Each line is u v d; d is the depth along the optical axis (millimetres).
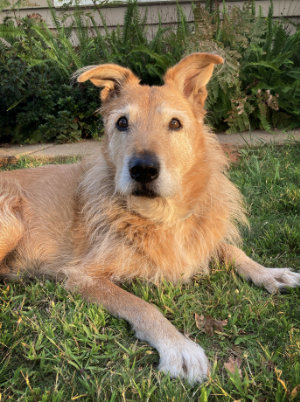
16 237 687
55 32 1775
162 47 1540
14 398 424
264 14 1683
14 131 1470
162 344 478
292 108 1364
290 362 437
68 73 1455
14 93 1390
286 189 880
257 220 788
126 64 1449
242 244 724
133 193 556
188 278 632
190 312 542
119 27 1649
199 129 634
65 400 414
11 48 1442
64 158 1221
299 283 588
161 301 563
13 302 589
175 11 1717
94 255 623
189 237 627
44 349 481
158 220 588
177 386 423
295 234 697
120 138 589
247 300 556
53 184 726
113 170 625
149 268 610
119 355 474
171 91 627
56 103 1433
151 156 535
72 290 599
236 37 1362
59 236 684
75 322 517
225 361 460
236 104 1320
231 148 1177
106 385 428
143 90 622
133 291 613
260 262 668
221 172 687
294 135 1269
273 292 577
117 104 623
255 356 462
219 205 653
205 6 1578
